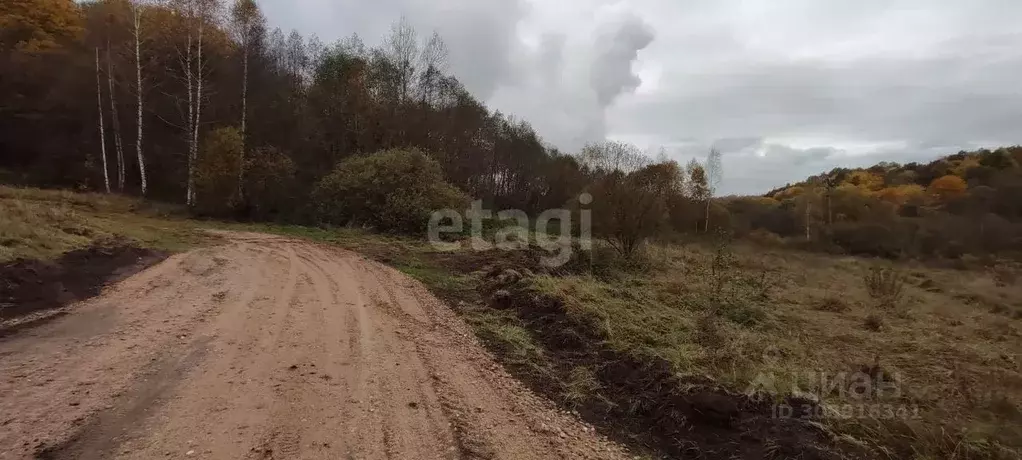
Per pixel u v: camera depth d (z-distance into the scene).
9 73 23.48
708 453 3.80
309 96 28.23
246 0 22.02
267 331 5.80
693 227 22.22
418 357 5.36
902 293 11.09
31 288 6.24
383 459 3.36
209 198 19.47
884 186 42.31
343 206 18.31
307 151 25.92
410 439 3.65
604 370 5.27
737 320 7.73
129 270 8.10
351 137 26.84
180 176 24.20
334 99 26.88
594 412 4.44
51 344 4.87
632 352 5.55
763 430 4.03
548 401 4.59
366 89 27.36
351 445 3.49
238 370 4.61
